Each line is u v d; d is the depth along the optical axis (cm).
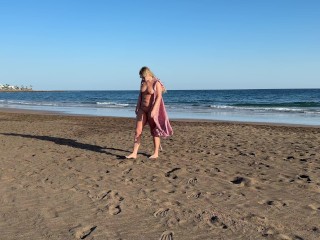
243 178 551
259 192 486
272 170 618
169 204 433
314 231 352
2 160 703
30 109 3297
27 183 531
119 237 337
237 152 796
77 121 1773
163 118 698
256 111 2870
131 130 1287
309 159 712
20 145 898
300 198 459
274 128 1429
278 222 375
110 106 3847
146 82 690
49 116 2194
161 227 362
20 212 407
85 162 684
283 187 510
